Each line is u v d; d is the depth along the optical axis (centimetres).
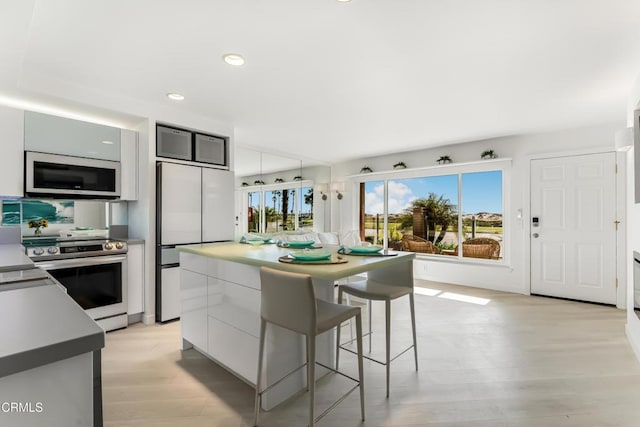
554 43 214
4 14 153
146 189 335
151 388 212
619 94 304
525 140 462
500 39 209
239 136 463
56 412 62
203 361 252
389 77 266
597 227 409
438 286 516
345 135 459
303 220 625
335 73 259
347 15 184
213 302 235
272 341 191
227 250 241
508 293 470
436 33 202
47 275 132
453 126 414
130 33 202
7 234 264
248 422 178
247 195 516
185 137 364
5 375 54
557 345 282
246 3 173
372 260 191
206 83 279
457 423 177
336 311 175
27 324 70
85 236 343
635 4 174
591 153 412
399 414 185
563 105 334
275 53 227
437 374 231
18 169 273
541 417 182
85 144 312
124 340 291
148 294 335
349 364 248
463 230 534
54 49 221
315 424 176
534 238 456
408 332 315
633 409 188
